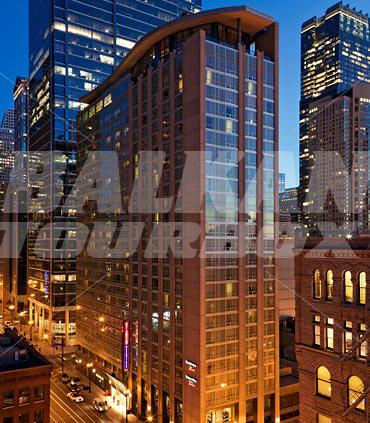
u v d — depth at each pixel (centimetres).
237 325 7562
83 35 16538
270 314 8012
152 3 18225
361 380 3900
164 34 9094
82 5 16575
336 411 4066
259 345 7769
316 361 4291
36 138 17462
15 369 5931
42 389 6034
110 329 10088
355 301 4000
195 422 7162
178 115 8075
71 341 14688
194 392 7188
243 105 8031
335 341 4125
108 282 10331
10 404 5841
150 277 8538
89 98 12650
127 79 9981
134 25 17688
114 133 10556
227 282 7525
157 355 8181
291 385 8175
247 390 7588
